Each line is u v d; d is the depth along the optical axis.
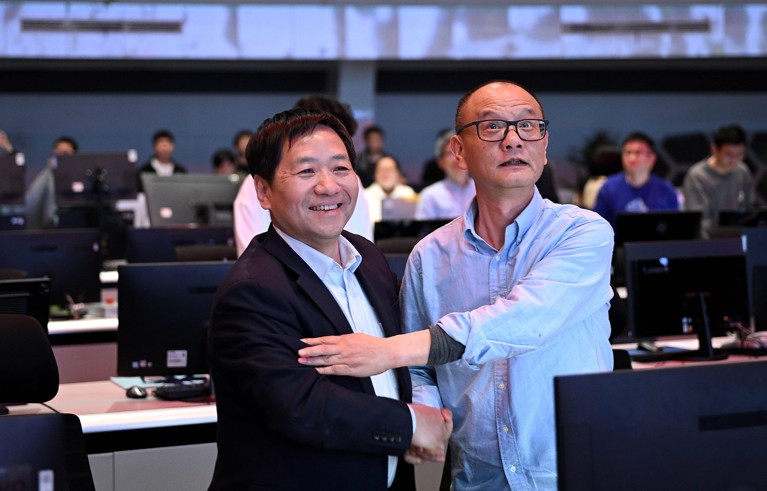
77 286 4.76
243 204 3.30
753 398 1.44
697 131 12.62
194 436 3.03
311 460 1.78
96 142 11.76
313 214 1.84
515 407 1.92
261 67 11.64
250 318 1.78
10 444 1.55
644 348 3.95
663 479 1.40
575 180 12.30
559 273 1.85
